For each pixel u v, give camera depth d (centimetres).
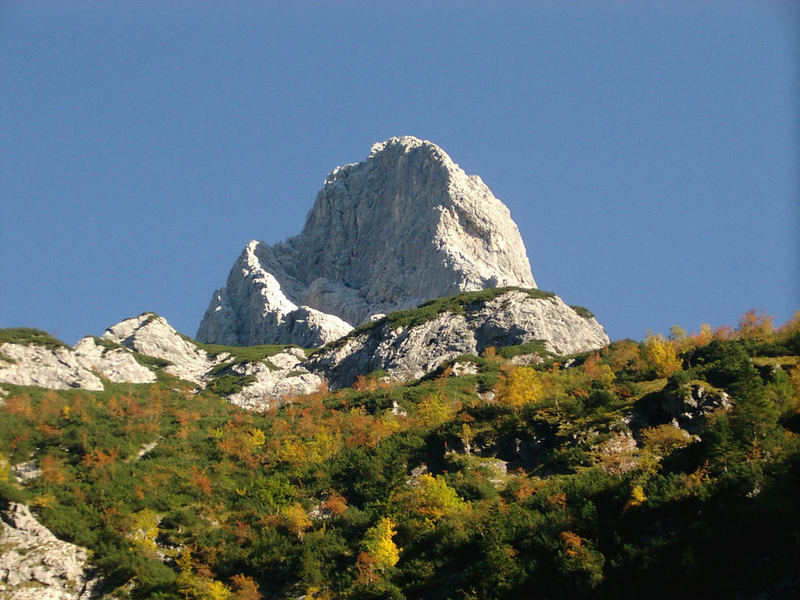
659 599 14900
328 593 18925
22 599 19600
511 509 19050
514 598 16438
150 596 19925
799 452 16562
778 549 14525
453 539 18888
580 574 16038
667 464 18912
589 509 17600
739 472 16538
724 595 14300
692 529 15750
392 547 19350
